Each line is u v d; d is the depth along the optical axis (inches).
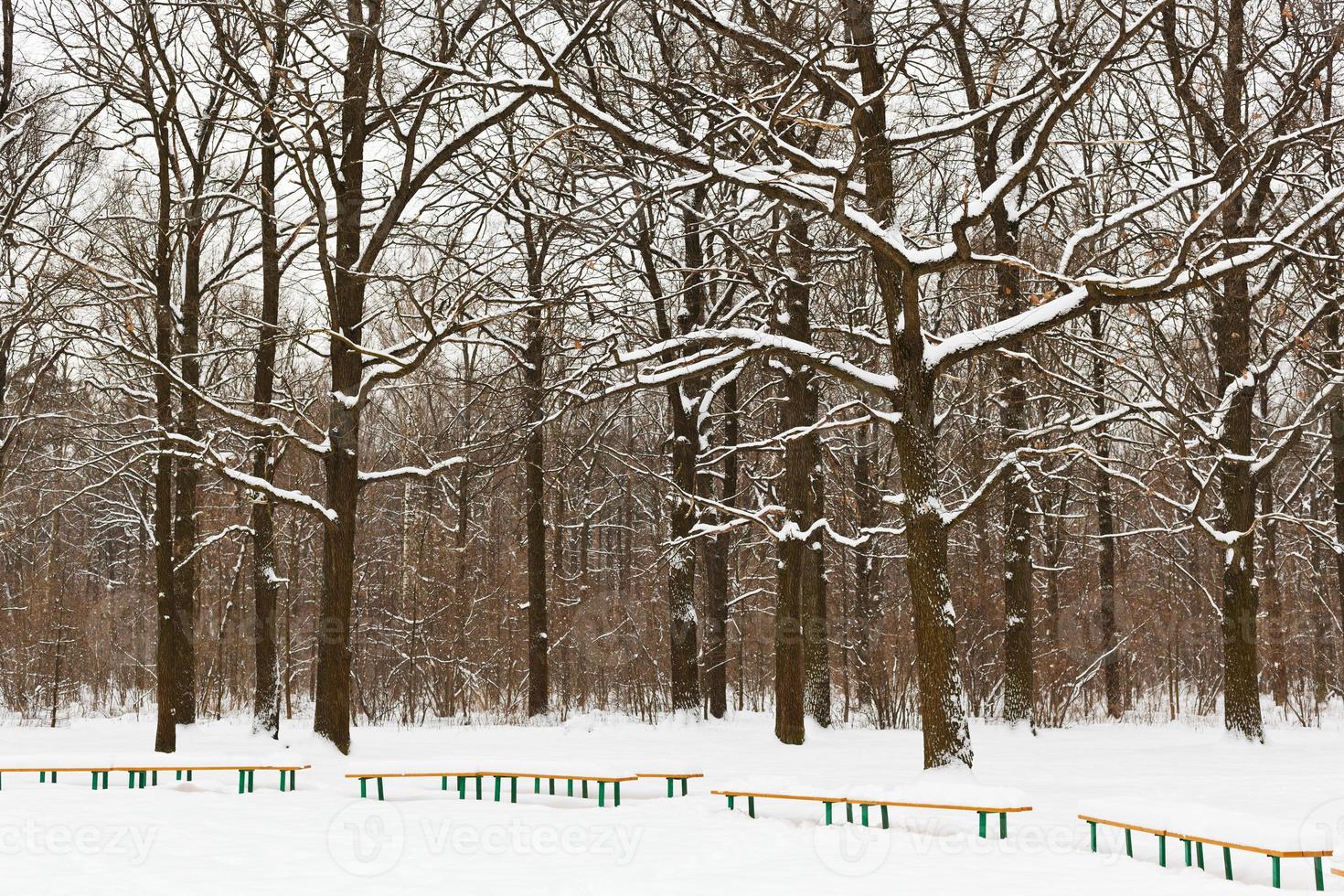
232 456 936.9
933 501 548.7
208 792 579.5
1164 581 1529.3
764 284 868.6
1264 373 824.9
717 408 1170.6
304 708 1480.1
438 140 821.2
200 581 1336.1
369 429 1555.1
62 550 1611.7
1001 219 832.9
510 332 975.6
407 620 1454.2
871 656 1231.5
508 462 1026.7
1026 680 915.4
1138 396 871.7
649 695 1294.3
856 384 574.2
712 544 1099.9
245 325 924.0
